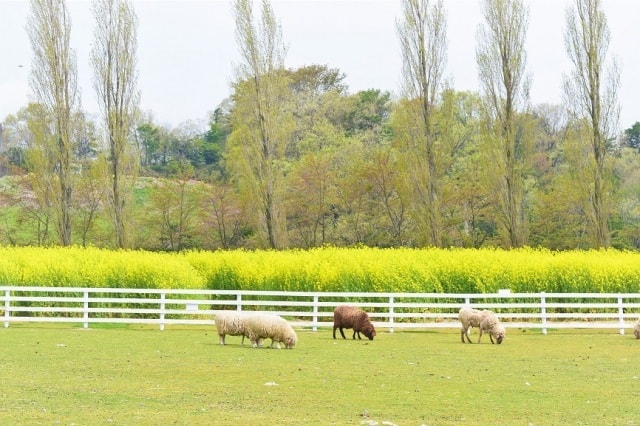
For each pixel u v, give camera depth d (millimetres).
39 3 55844
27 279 35938
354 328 28172
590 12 53938
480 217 67938
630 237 70250
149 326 33312
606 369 20922
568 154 54281
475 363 21906
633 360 22750
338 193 69312
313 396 16781
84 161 71250
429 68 56406
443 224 64062
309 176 68500
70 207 55812
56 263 36312
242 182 56719
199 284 37344
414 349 25141
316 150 76438
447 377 19344
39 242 67000
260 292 31609
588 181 53375
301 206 68500
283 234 55094
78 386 17688
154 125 99250
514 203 54656
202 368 20422
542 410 15539
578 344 27203
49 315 35812
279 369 20359
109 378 18812
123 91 55500
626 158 80062
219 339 27047
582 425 14312
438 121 57250
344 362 21781
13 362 21328
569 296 31344
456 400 16469
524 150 57344
